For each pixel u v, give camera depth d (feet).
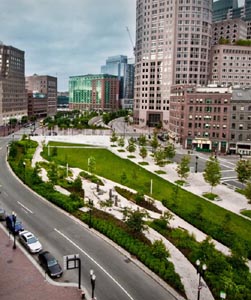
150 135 490.49
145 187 207.51
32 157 285.43
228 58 578.25
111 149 347.77
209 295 96.84
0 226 142.51
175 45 588.50
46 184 195.31
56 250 122.11
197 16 578.25
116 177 231.91
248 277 102.17
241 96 367.25
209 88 383.86
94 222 143.13
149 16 610.65
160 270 106.01
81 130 558.97
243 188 216.54
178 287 98.94
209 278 102.73
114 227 138.21
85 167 262.88
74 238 132.67
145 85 632.79
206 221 149.79
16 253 119.14
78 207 163.84
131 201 178.29
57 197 172.96
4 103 619.26
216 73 587.68
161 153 261.85
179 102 408.46
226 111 366.43
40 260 111.24
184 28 582.35
